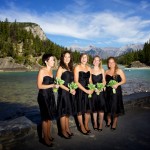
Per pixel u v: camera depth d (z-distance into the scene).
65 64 5.01
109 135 5.26
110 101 5.62
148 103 8.50
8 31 129.38
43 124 4.60
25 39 127.94
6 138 4.43
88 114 5.40
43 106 4.50
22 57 108.31
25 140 4.77
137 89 25.94
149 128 5.75
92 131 5.54
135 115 6.95
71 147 4.58
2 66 93.25
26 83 35.34
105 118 6.63
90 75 5.50
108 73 5.81
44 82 4.48
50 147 4.57
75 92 5.05
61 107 4.91
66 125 5.15
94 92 5.46
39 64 116.50
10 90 25.83
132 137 5.13
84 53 5.30
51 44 132.25
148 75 58.16
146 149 4.48
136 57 158.75
